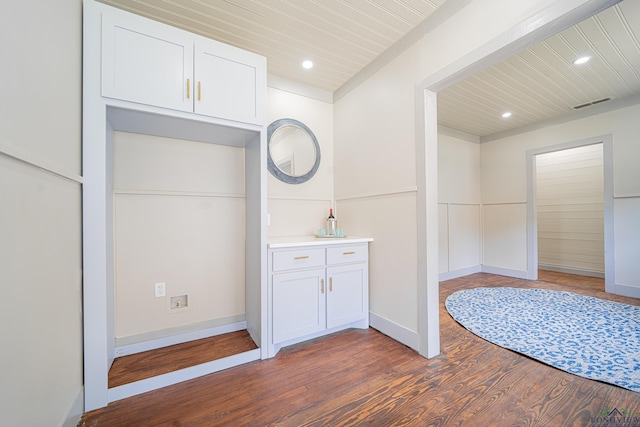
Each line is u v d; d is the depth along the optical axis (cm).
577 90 298
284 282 195
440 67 179
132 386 147
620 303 292
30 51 90
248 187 223
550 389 148
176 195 210
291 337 197
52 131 105
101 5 142
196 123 174
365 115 250
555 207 488
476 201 472
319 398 143
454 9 170
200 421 127
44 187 99
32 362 88
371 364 177
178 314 209
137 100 149
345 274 225
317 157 284
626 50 222
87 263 135
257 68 189
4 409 74
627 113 322
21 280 83
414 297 198
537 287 369
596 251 440
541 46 216
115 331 186
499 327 233
